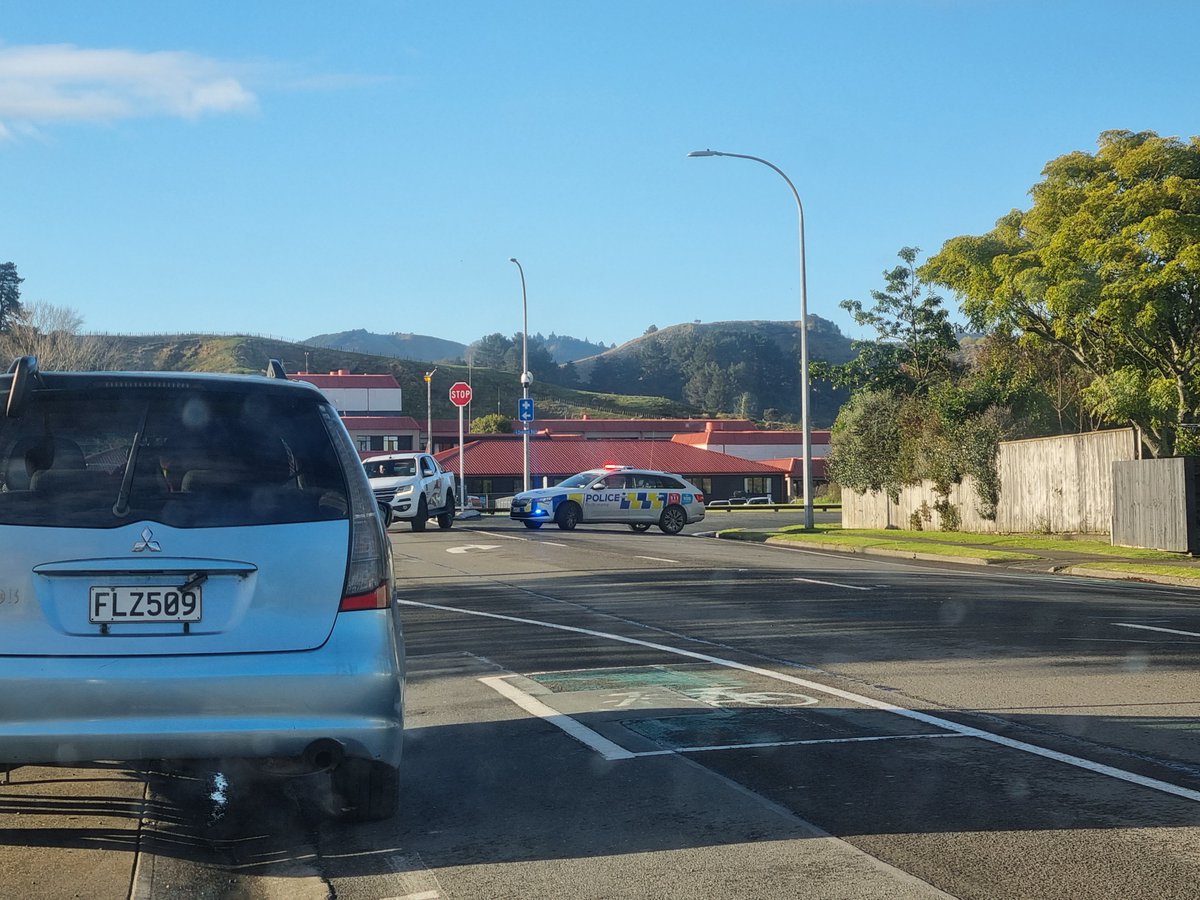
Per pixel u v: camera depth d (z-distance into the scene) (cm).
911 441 3744
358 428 8644
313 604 479
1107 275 3080
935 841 501
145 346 16738
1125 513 2525
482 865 481
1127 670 931
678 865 475
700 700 817
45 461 479
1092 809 547
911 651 1038
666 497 3434
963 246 3591
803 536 3131
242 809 564
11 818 541
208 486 483
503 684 885
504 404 16338
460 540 2720
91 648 461
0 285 11925
